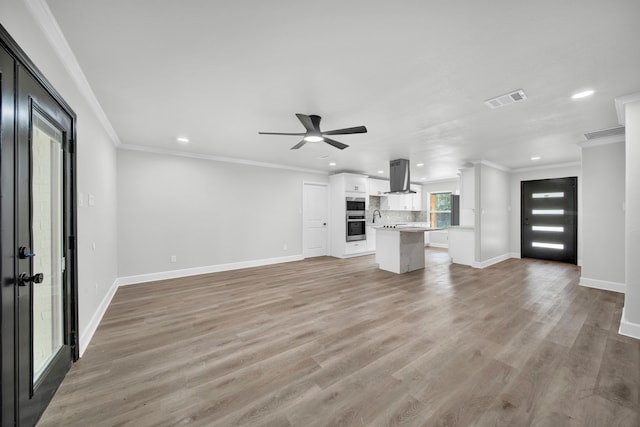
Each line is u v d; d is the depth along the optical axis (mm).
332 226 7199
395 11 1481
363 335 2527
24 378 1341
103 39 1728
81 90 2297
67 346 1939
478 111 2904
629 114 2518
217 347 2312
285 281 4520
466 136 3838
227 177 5422
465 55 1907
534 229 6438
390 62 2006
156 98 2613
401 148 4570
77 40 1734
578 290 3947
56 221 1893
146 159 4520
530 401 1636
